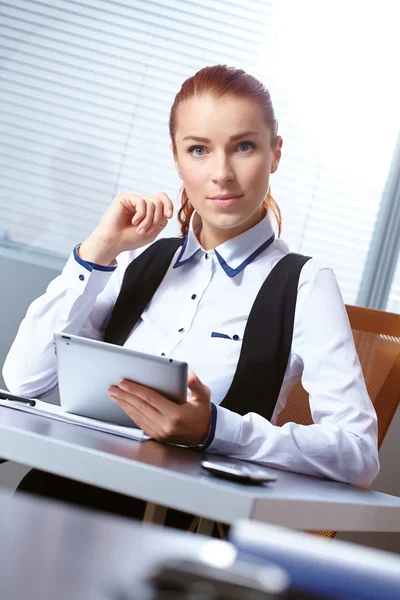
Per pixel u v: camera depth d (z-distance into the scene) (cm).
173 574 27
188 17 255
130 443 113
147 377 121
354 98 260
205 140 158
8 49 252
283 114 257
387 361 176
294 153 258
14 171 251
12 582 27
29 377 166
